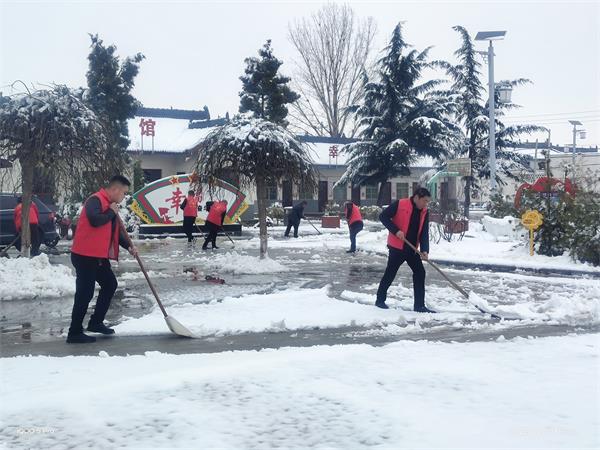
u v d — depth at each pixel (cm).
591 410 395
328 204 3856
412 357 536
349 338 662
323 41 4922
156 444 355
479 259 1454
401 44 3831
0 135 983
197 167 1330
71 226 2261
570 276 1244
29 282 963
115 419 392
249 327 703
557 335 670
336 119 5006
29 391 455
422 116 3791
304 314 777
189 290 1026
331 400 423
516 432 358
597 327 716
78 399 427
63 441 362
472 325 724
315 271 1327
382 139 3853
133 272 1297
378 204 3981
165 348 619
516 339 620
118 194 677
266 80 3089
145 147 3819
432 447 339
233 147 1269
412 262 813
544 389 440
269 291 1018
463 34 3862
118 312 835
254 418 393
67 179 1070
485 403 411
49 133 992
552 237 1462
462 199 3794
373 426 373
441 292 996
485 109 3909
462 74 3875
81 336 650
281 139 1290
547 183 1522
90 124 1036
